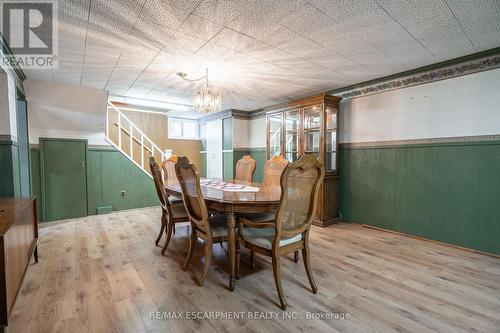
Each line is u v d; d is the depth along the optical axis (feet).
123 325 4.91
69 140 13.57
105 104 13.48
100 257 8.25
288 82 11.87
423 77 9.93
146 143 19.88
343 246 9.29
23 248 5.82
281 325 4.95
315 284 6.43
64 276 6.90
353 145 12.41
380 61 9.30
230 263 6.32
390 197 11.06
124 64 9.36
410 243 9.62
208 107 10.18
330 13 6.15
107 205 14.92
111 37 7.29
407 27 6.82
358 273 7.14
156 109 19.66
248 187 9.01
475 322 5.03
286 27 6.80
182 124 23.21
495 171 8.32
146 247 9.21
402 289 6.28
